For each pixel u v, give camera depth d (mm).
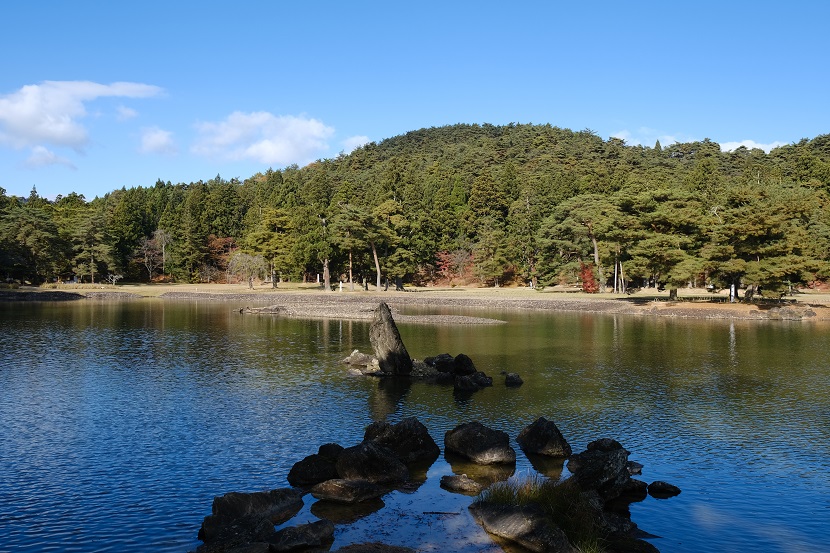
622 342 47781
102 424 24125
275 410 26500
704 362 38469
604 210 96000
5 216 106812
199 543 14391
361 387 31344
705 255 72125
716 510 16391
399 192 142875
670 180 131500
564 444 20875
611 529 14688
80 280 120750
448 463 20016
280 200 150375
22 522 15438
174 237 143125
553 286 114750
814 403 27656
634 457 20484
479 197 137375
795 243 68312
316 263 111062
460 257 127375
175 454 20578
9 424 24062
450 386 31688
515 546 14133
